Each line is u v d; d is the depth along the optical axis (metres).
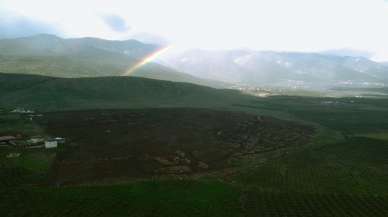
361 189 89.25
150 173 98.69
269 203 78.81
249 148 136.00
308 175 101.06
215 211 73.00
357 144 146.00
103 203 74.12
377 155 127.12
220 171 104.06
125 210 71.25
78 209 70.56
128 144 130.38
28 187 81.44
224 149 132.38
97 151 118.19
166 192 82.94
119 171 98.75
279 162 115.38
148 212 70.81
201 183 90.94
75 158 108.25
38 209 69.62
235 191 85.88
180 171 101.94
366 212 74.94
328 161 117.69
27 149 113.88
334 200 81.56
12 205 70.94
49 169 95.62
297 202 79.88
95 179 90.88
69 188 82.19
